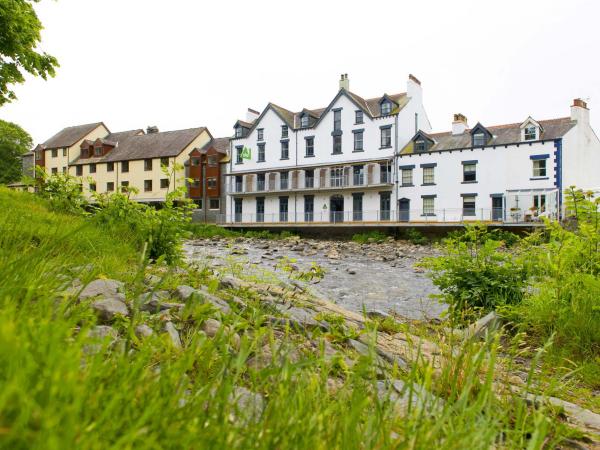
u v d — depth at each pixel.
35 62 13.34
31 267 1.61
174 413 0.95
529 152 31.58
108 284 2.87
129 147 53.12
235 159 45.50
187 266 5.09
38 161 57.41
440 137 37.34
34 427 0.62
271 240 30.94
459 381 2.04
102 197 6.55
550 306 4.57
